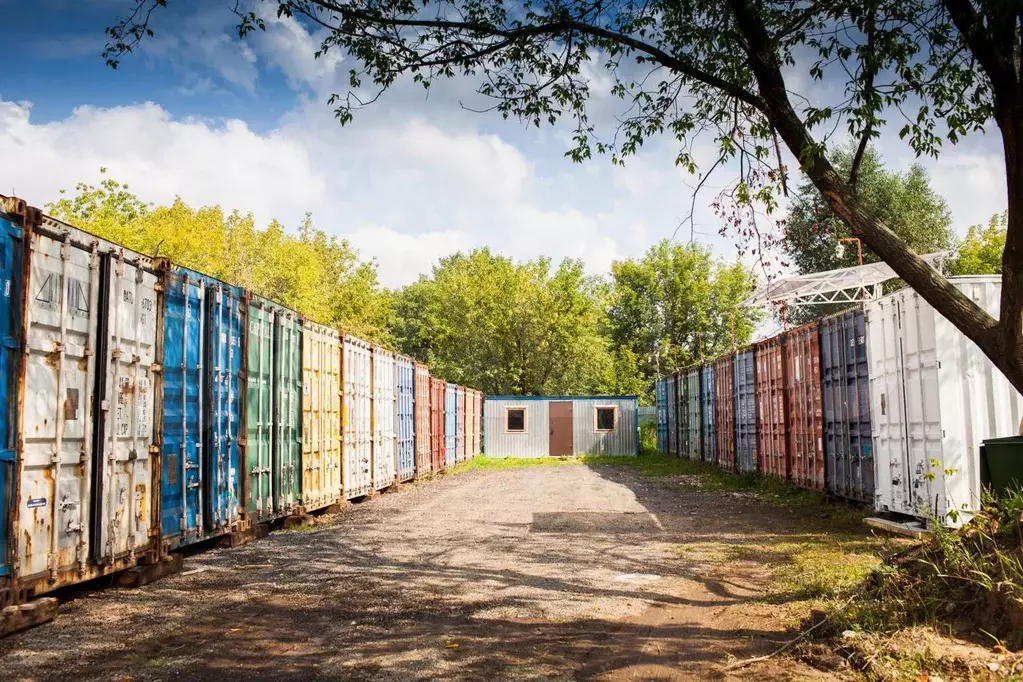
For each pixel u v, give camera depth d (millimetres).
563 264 50781
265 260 42156
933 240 33625
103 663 5695
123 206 39125
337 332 16109
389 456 20609
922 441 11047
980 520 6734
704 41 8398
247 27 7977
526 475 28406
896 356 11898
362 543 11656
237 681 5293
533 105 8984
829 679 5246
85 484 7305
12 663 5656
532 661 5773
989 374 10508
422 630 6676
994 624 5598
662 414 42094
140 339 8383
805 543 11117
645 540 11914
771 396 20781
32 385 6555
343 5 7914
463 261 72875
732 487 21281
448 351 54375
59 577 6949
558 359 50156
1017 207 6027
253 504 11742
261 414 12141
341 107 8133
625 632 6633
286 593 8133
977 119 7805
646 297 61969
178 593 8070
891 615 6219
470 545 11453
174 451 9289
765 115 7641
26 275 6414
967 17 6262
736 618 7066
